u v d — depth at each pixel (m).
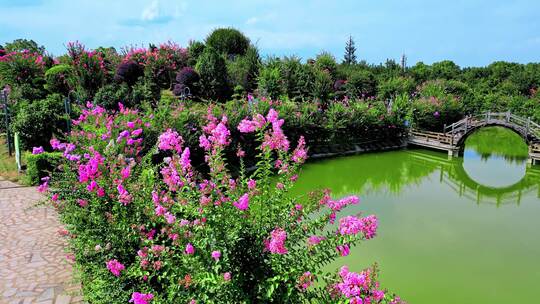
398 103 21.00
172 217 3.18
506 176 15.27
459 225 9.31
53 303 4.28
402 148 20.34
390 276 6.61
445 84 31.25
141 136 9.35
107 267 3.42
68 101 11.15
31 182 8.82
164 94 18.50
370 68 38.72
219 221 3.18
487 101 30.66
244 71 21.77
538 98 29.47
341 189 12.57
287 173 3.85
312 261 3.35
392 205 10.84
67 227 4.80
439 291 6.20
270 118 3.95
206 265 3.05
